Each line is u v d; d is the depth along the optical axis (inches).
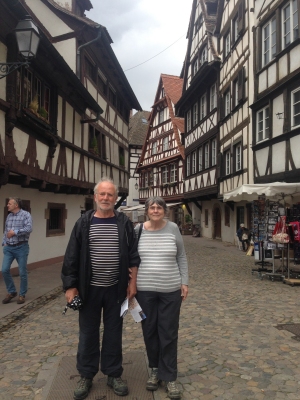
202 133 850.1
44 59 359.3
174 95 1251.2
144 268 128.7
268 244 358.9
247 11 576.4
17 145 313.7
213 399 120.0
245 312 230.2
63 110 440.1
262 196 373.7
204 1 857.5
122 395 122.6
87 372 123.9
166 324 125.2
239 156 628.1
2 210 363.9
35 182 386.6
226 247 735.1
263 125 515.5
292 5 440.5
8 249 256.4
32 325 207.3
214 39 785.6
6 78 295.6
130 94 810.2
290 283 323.6
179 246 132.6
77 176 495.8
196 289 309.7
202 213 1077.8
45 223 459.2
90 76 578.2
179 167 1171.3
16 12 289.3
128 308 126.6
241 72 589.9
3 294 285.6
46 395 123.3
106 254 121.9
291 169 432.1
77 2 593.6
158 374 125.0
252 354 158.6
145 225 134.3
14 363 153.6
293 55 433.7
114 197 125.1
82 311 125.4
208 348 166.4
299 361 150.3
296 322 206.1
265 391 125.0
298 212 413.1
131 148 1640.0
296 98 433.4
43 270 415.5
